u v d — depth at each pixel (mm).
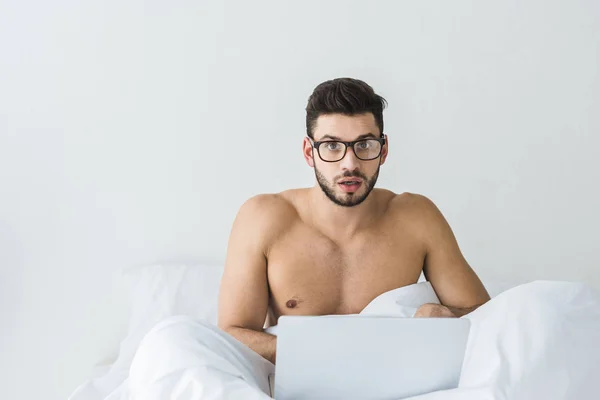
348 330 1180
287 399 1203
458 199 2248
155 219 2199
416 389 1206
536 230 2256
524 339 1163
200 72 2178
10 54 2137
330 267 1641
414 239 1678
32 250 2172
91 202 2178
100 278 2189
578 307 1223
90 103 2162
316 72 2199
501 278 2266
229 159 2203
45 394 2186
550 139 2229
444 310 1430
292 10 2182
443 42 2201
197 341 1224
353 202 1541
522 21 2195
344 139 1511
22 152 2154
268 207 1676
